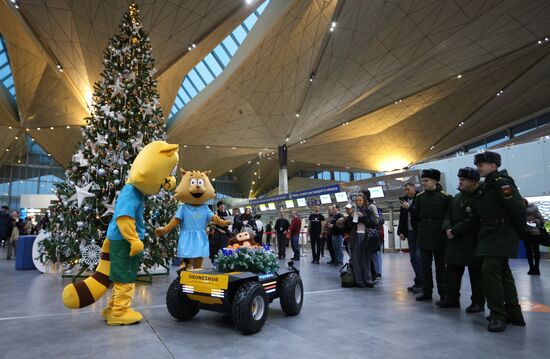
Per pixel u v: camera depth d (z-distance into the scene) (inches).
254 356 112.1
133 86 294.0
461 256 173.5
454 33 794.2
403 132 1401.3
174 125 1275.8
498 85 1093.1
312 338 132.0
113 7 654.5
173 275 321.4
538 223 307.4
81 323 155.5
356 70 915.4
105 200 277.1
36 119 1196.5
